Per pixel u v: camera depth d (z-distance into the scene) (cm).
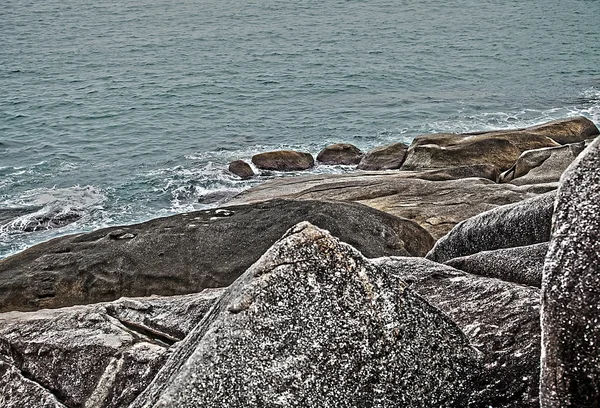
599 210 366
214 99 4775
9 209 2538
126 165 3170
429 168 2603
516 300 555
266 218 1160
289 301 395
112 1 11750
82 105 4616
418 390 401
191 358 384
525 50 6506
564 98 4569
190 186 2819
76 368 586
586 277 358
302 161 3011
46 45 7300
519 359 457
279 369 379
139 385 559
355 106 4506
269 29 8456
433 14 9606
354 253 416
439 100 4625
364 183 1872
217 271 1062
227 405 369
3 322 667
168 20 9481
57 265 1091
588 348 351
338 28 8419
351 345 393
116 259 1092
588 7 9975
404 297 420
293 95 4888
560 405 354
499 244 806
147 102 4697
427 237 1222
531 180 2031
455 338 425
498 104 4462
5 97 4847
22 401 571
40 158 3325
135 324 632
